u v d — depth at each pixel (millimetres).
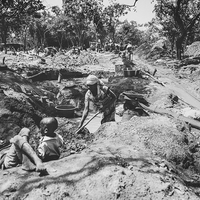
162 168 3715
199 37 51188
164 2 34906
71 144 4801
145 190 3043
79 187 3064
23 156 3367
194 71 26734
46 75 20547
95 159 3643
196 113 10141
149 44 45438
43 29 56469
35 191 2957
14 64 22797
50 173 3285
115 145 4594
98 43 47031
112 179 3170
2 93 6344
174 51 45062
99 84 5816
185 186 3363
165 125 5227
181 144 4699
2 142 5383
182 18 39500
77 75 23188
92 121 9914
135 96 7113
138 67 24594
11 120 5824
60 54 34875
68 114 10227
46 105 10578
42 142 3703
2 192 2934
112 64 31156
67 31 55844
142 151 4375
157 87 15180
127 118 6996
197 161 4605
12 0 20719
